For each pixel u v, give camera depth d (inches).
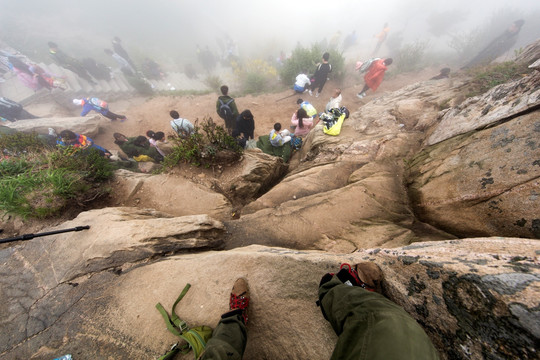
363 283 61.0
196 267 84.8
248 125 213.2
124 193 154.3
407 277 59.4
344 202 135.5
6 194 115.1
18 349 73.1
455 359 46.1
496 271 45.1
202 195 157.9
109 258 91.3
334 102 238.1
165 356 61.8
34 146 177.9
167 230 103.3
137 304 78.3
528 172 81.9
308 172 173.6
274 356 62.9
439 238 100.7
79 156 156.2
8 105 286.7
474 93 179.5
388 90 352.8
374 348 33.2
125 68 423.5
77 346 71.7
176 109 363.9
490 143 100.1
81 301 81.5
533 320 36.6
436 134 147.8
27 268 91.9
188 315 73.5
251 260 82.5
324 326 62.9
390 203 130.8
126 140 229.8
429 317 52.0
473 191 96.6
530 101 92.5
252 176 172.7
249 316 70.4
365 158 170.1
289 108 341.4
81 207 132.3
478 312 43.9
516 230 81.8
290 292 71.8
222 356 48.5
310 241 120.0
